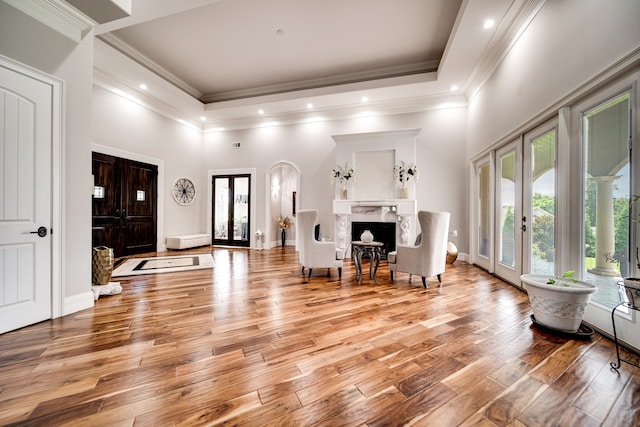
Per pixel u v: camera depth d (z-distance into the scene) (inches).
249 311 103.2
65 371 62.8
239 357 70.0
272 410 50.9
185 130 276.1
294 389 57.1
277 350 73.7
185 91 245.8
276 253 249.6
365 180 232.5
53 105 93.3
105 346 74.9
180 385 58.1
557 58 101.9
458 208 222.7
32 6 87.0
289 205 324.8
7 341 77.1
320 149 261.1
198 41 181.6
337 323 92.4
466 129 220.5
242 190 289.4
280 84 242.4
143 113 231.1
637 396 55.0
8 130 82.7
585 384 58.9
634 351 70.9
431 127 229.5
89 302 105.6
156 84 212.4
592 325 87.0
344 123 253.9
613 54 76.6
